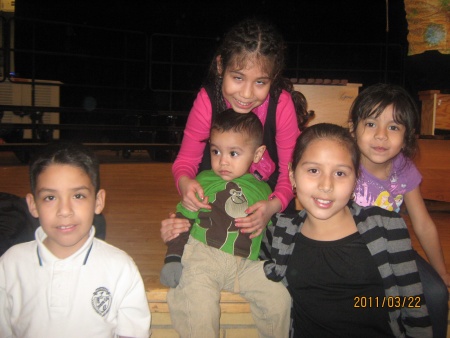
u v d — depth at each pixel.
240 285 1.77
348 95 3.45
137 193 3.86
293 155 1.68
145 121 7.17
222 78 1.93
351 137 1.64
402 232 1.60
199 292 1.68
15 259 1.46
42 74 6.89
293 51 7.42
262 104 1.99
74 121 7.22
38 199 1.43
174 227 1.78
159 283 1.90
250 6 7.41
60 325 1.42
